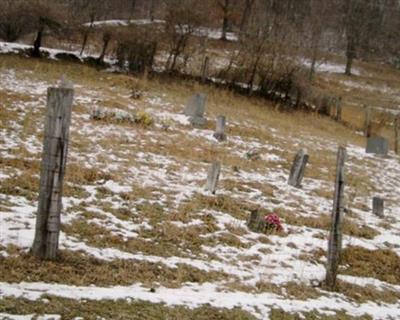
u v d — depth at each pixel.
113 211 11.82
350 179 21.48
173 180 15.51
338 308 9.12
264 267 10.65
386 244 14.05
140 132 20.67
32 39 38.34
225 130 24.78
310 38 56.03
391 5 89.50
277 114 33.59
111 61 36.12
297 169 18.30
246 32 42.88
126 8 66.62
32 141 16.28
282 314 8.27
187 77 35.84
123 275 8.59
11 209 10.51
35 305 6.79
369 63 73.25
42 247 8.38
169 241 10.93
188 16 37.09
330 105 39.31
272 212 14.52
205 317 7.52
